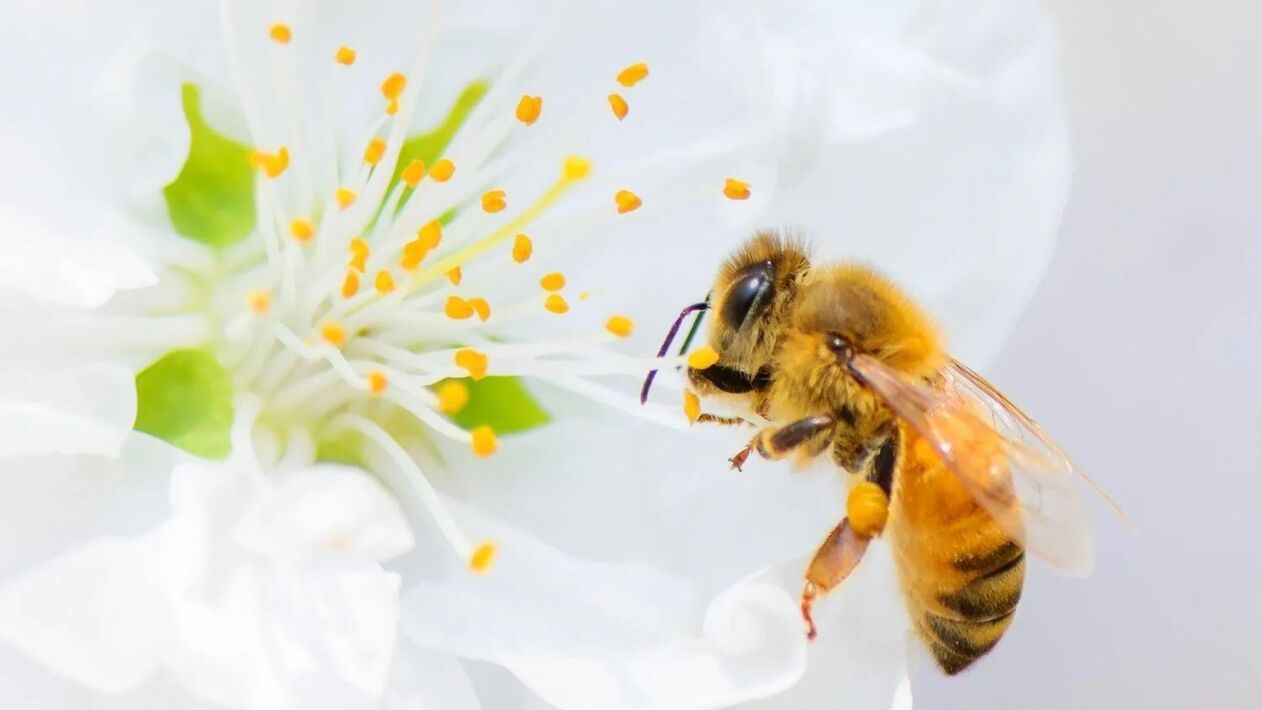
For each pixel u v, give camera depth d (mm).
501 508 113
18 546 104
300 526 107
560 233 113
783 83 111
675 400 113
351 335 113
